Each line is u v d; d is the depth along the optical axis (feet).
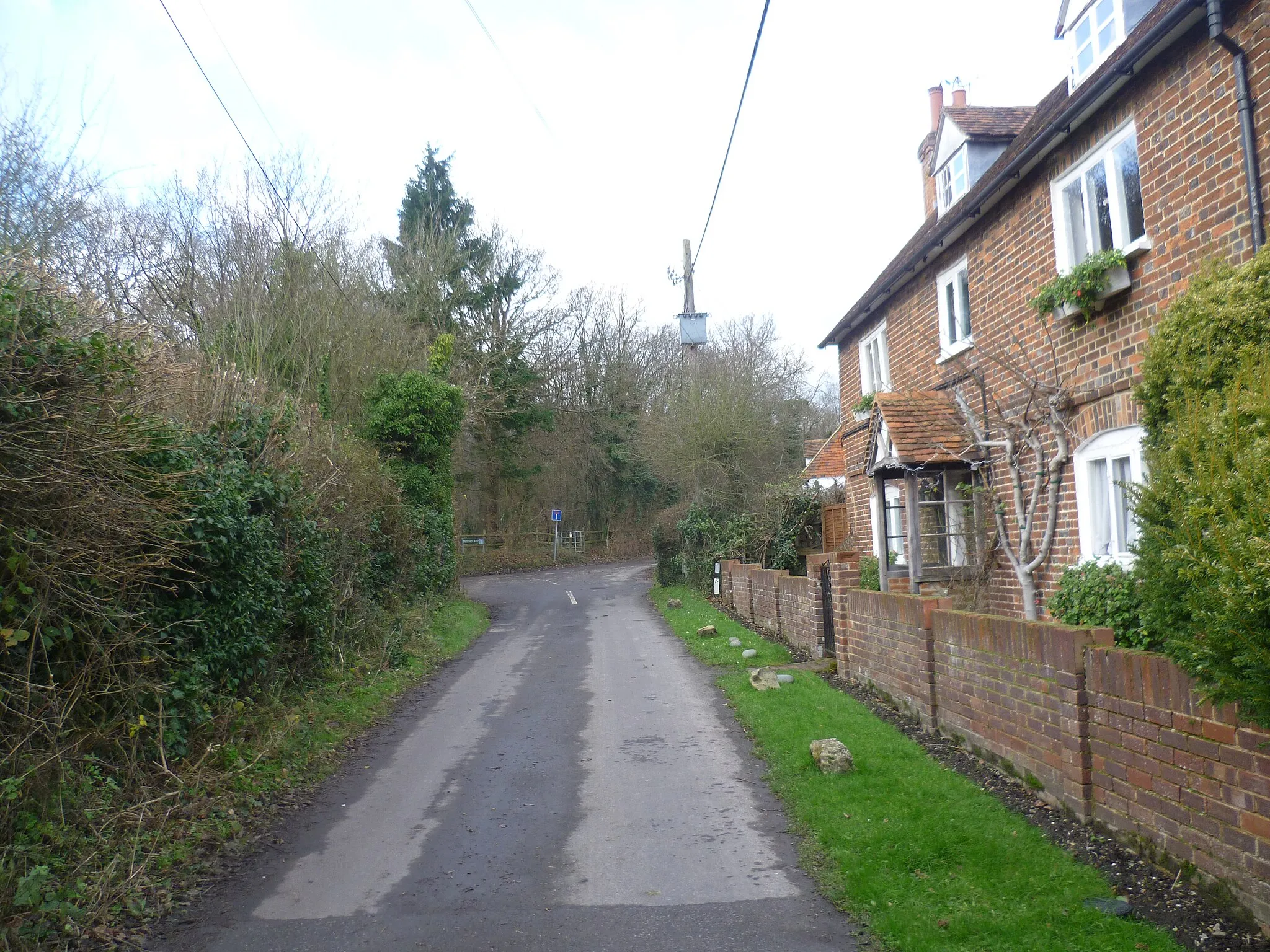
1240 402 12.91
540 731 30.12
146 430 20.45
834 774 22.30
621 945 14.42
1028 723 20.07
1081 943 13.07
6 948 13.82
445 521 73.00
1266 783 12.85
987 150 45.91
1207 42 24.13
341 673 36.99
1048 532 28.94
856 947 14.02
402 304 102.32
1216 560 12.37
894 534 50.42
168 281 61.11
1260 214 22.35
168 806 19.92
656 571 102.42
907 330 46.80
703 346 128.67
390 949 14.52
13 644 16.42
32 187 43.34
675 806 21.54
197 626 23.62
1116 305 28.68
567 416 158.51
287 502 31.78
